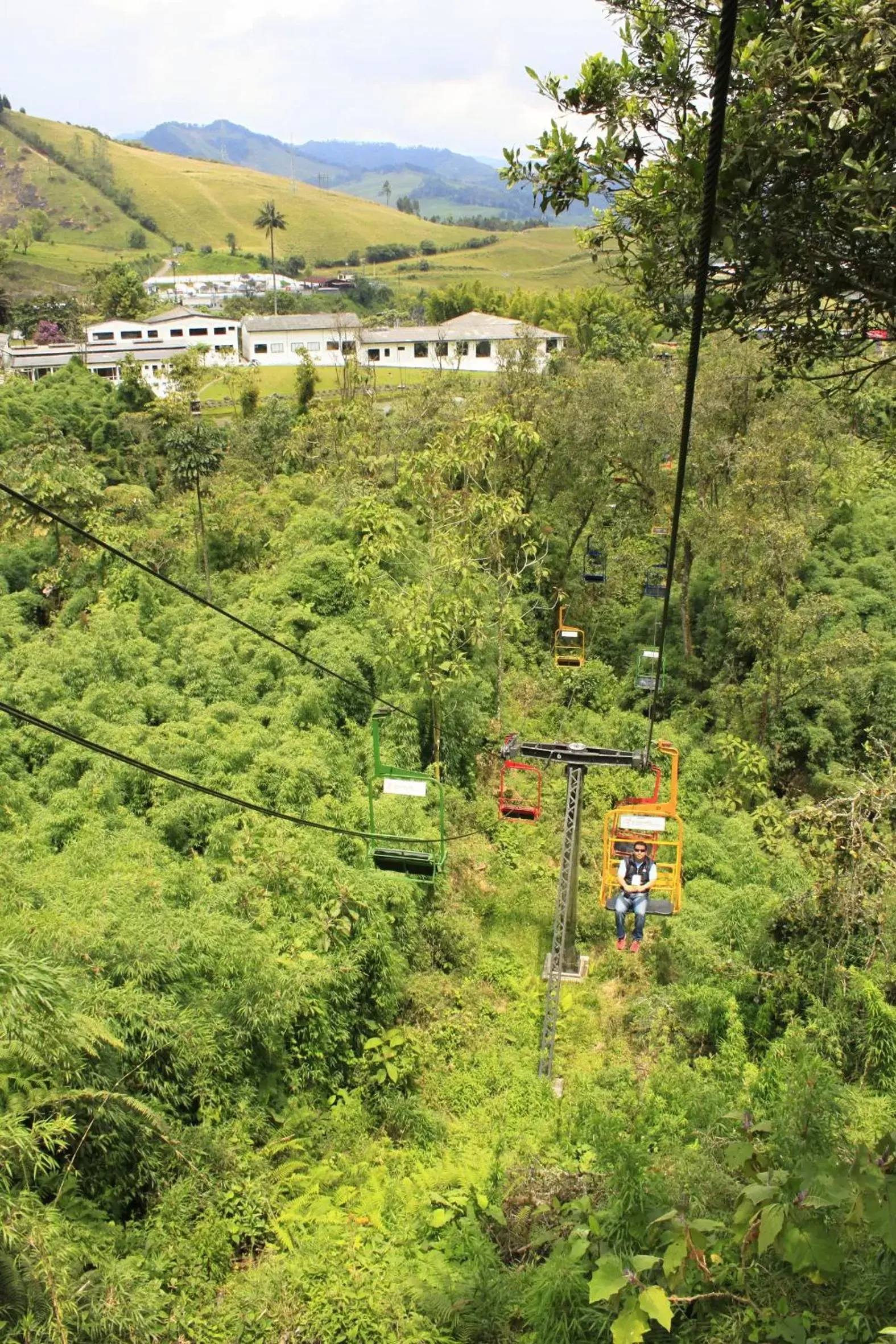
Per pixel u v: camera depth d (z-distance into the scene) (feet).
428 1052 52.80
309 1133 43.68
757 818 73.00
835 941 54.34
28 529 110.01
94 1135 34.91
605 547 114.52
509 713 91.66
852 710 86.74
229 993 44.21
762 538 83.87
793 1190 20.08
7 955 30.45
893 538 112.47
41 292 387.34
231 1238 36.06
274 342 276.21
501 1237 34.53
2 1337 26.21
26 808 59.06
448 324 257.34
